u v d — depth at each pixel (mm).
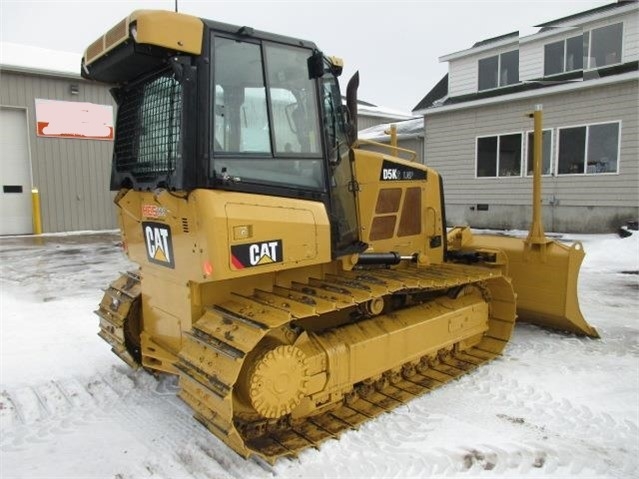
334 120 3881
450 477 3117
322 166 3635
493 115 15469
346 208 4043
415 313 4473
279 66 3400
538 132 5375
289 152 3432
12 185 15336
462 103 15898
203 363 3051
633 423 3762
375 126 23250
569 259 5355
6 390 4355
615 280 8523
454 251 5617
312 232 3410
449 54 17578
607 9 14648
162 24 2842
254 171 3248
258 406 3082
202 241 2982
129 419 3855
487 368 4770
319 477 3109
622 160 12875
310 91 3572
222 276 2979
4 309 6945
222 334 3078
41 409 4023
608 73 13641
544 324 5844
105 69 3443
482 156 15930
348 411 3842
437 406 4023
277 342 3340
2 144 15070
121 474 3152
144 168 3549
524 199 14938
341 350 3656
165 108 3301
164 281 3682
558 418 3838
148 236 3684
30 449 3455
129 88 3762
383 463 3244
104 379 4566
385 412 3881
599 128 13258
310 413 3594
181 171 2980
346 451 3375
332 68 3941
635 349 5266
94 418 3877
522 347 5320
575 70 14531
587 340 5535
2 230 15312
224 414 2891
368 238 4445
